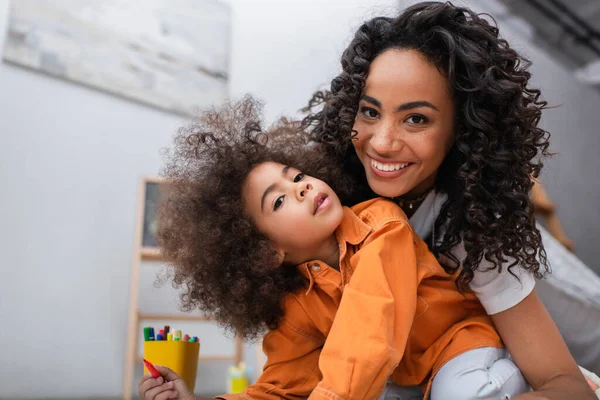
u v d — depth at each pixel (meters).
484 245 1.03
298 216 1.05
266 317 1.14
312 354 1.15
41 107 2.59
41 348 2.38
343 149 1.17
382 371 0.88
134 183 2.79
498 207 1.04
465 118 1.04
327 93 1.25
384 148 1.01
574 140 4.12
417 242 1.09
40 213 2.49
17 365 2.31
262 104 1.29
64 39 2.69
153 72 2.95
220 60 3.21
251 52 3.27
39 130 2.56
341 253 1.07
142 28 2.97
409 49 1.03
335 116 1.14
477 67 1.02
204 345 2.84
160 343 1.10
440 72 1.02
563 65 4.27
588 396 0.95
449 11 1.04
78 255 2.56
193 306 1.19
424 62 1.01
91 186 2.66
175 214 1.18
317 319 1.11
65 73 2.66
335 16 3.18
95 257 2.60
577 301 1.53
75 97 2.70
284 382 1.12
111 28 2.86
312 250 1.11
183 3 3.14
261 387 1.11
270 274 1.12
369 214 1.08
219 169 1.12
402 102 1.01
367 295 0.92
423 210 1.17
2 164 2.43
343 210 1.12
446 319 1.10
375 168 1.07
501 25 3.85
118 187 2.74
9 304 2.34
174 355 1.10
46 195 2.52
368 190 1.24
